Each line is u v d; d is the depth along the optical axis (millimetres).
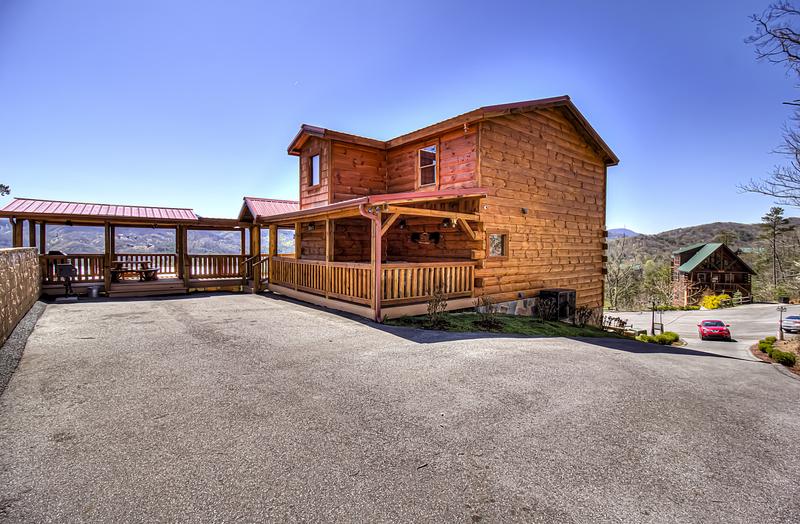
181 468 2768
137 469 2748
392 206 8602
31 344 6285
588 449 3230
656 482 2771
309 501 2426
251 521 2230
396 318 8836
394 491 2553
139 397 4070
